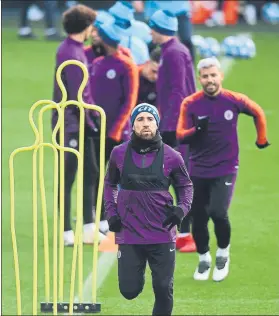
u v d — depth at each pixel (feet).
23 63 216.33
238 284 100.32
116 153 83.20
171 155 82.89
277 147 156.15
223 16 265.95
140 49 124.06
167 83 107.45
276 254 109.29
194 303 94.94
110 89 109.40
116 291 99.14
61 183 86.99
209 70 97.40
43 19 269.23
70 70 105.40
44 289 99.76
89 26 106.83
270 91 196.24
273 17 269.23
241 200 129.59
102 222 113.80
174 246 83.10
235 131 98.53
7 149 152.76
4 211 124.36
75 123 106.83
